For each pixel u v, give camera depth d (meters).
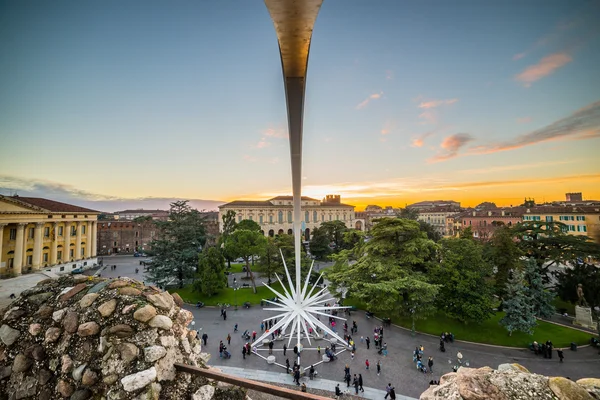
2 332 5.15
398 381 22.91
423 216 128.50
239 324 34.25
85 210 67.94
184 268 47.44
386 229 34.66
